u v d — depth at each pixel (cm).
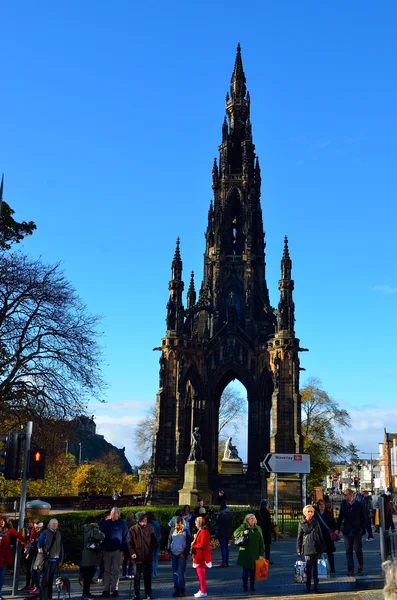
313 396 11600
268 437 9338
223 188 10950
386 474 18338
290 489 8312
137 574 2417
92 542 2498
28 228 5516
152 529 2477
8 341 4825
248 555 2562
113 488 12938
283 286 9288
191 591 2636
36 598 2516
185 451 9281
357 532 2880
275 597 2373
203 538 2456
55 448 5147
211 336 9919
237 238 10825
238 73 11975
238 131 11625
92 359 5122
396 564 691
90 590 2784
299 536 2578
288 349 8988
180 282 9594
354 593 2409
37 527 2870
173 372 9269
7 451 2461
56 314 4962
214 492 8931
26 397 4825
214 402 9756
